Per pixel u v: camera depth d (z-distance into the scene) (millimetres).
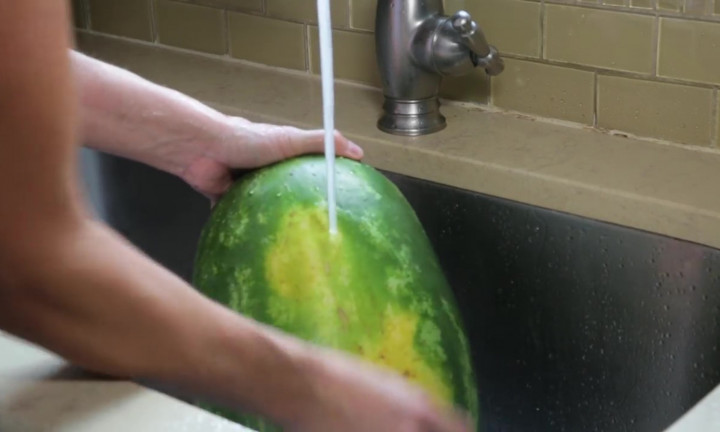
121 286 416
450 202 999
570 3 1039
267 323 679
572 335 934
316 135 787
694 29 971
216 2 1323
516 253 963
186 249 1127
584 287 924
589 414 920
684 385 872
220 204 762
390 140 1061
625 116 1041
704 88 984
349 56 1226
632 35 1010
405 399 490
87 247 406
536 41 1075
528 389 955
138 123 782
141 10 1409
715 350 855
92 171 1177
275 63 1298
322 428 476
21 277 390
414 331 688
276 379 463
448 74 1035
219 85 1256
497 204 967
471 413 714
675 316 874
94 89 766
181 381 447
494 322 981
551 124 1089
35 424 424
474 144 1041
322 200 723
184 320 436
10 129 369
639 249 888
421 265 718
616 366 910
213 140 789
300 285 685
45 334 412
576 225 921
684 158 989
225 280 707
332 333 670
